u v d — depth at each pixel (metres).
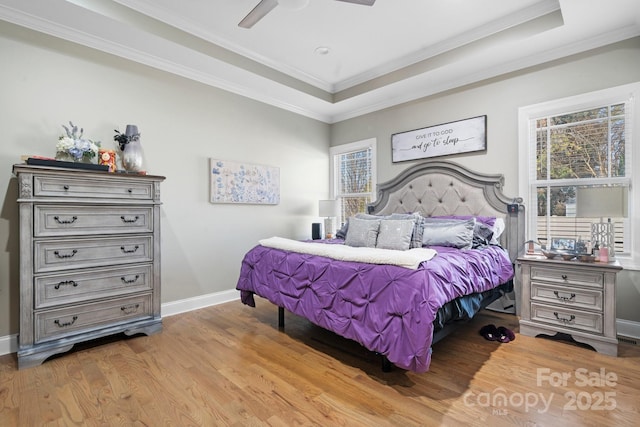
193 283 3.43
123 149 2.80
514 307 3.14
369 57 3.48
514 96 3.18
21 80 2.44
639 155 2.54
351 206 4.81
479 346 2.39
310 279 2.31
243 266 2.98
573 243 2.62
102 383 1.91
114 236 2.51
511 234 3.15
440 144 3.71
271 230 4.21
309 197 4.70
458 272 2.11
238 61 3.32
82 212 2.36
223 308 3.46
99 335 2.41
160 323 2.73
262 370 2.05
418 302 1.71
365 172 4.61
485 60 3.12
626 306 2.59
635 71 2.56
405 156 4.03
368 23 2.85
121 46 2.88
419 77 3.50
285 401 1.71
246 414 1.60
